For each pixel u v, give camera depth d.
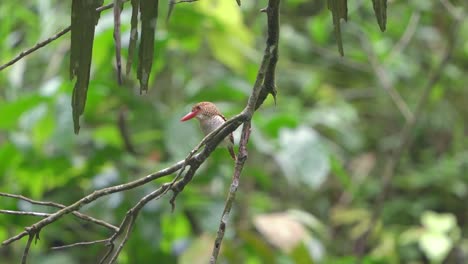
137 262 9.40
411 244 13.11
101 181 9.17
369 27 12.02
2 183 9.69
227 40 10.23
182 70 11.02
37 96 8.57
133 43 3.77
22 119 8.91
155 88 11.29
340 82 15.22
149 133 9.48
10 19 10.48
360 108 15.47
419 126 14.30
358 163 13.96
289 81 14.12
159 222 8.93
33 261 11.03
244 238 9.10
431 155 14.55
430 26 13.21
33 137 9.49
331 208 13.99
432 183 13.82
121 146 9.98
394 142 14.55
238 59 10.38
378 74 11.94
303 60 14.67
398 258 12.77
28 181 9.53
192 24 9.84
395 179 14.03
